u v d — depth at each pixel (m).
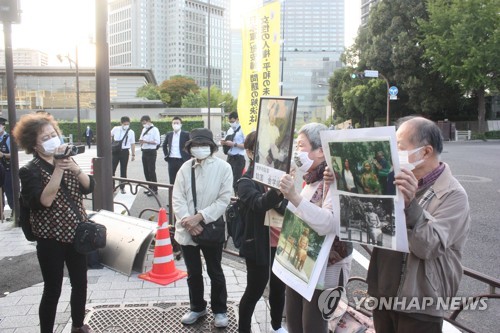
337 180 2.07
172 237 5.29
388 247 1.87
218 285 3.50
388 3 37.41
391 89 31.14
